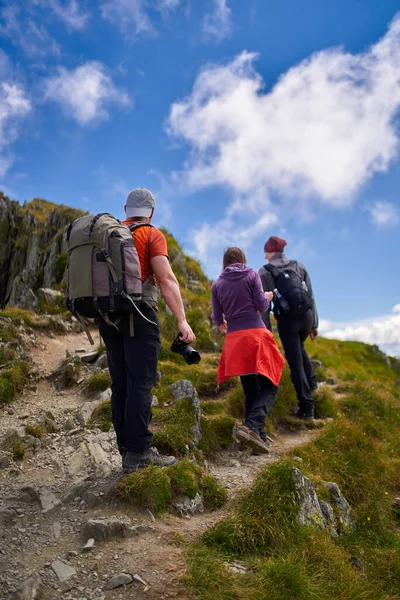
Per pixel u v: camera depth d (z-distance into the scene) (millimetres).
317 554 3842
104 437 5445
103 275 3867
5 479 4637
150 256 4270
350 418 8352
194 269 17234
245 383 6324
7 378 6957
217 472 5277
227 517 4039
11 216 34156
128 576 3168
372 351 28469
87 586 3127
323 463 5984
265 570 3398
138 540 3611
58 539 3650
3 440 5312
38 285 20750
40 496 4234
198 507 4270
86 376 7586
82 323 4266
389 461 6887
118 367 4438
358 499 5695
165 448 5234
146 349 4238
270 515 4062
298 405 7852
